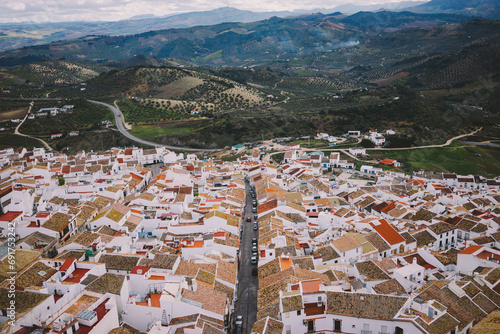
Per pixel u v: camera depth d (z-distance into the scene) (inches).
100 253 3048.7
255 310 2930.6
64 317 2091.5
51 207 4458.7
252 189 6151.6
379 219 3973.9
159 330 2240.4
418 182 6387.8
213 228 4020.7
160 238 3831.2
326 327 2342.5
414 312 2288.4
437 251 3538.4
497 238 3454.7
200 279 2886.3
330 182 6067.9
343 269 3085.6
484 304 2461.9
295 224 4259.4
